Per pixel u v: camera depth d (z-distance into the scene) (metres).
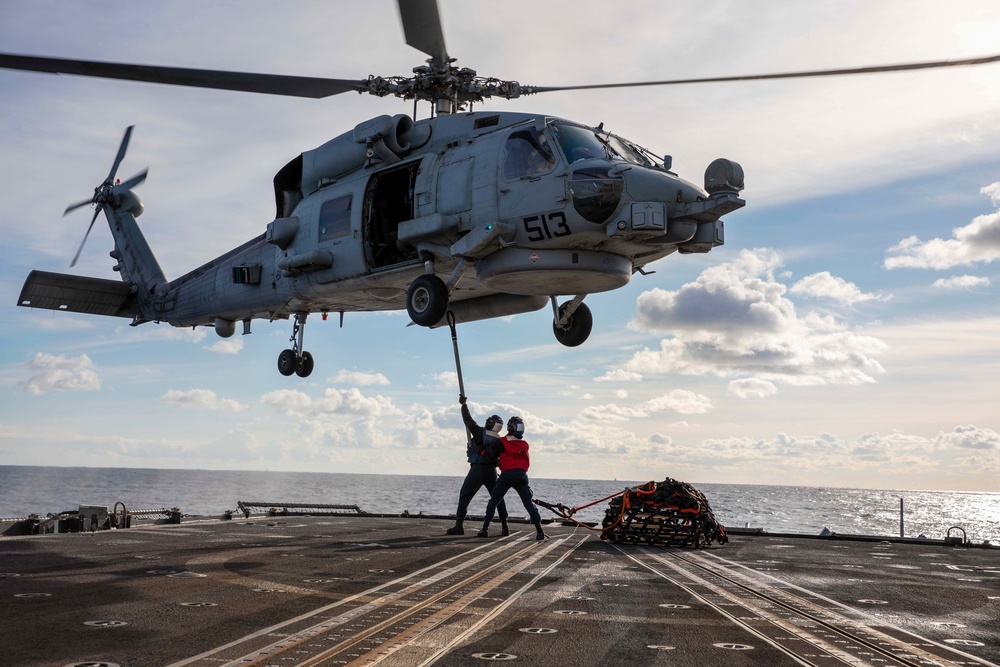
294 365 19.38
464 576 8.16
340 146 16.25
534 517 12.91
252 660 4.55
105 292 23.67
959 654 5.02
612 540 12.61
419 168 14.80
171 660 4.54
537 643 5.06
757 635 5.43
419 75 15.53
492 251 13.98
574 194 12.75
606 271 13.71
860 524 103.88
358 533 13.28
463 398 14.09
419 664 4.49
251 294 19.11
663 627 5.63
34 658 4.54
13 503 111.62
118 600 6.45
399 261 15.76
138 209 24.67
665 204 12.80
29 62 12.02
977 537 80.12
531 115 14.02
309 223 16.53
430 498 154.25
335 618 5.81
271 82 14.06
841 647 5.12
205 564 8.80
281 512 18.12
